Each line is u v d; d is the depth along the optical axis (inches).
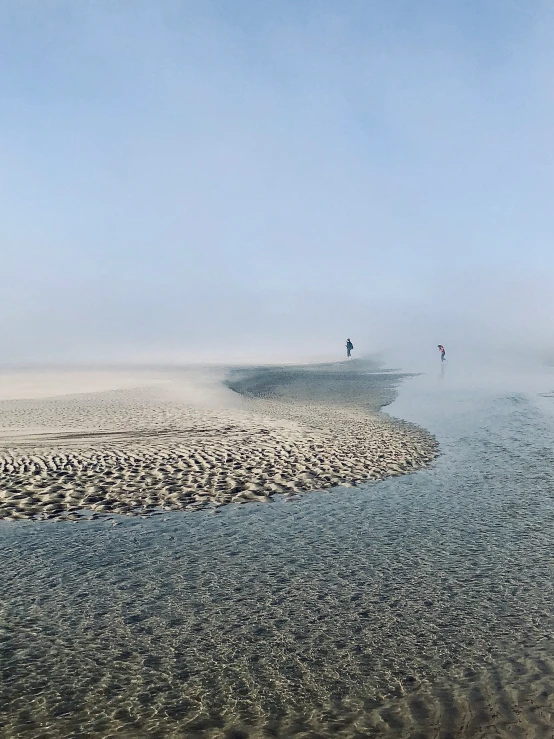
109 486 690.2
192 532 561.0
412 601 418.3
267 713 305.6
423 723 295.4
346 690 322.3
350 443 924.0
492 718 297.3
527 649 355.3
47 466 764.6
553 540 526.3
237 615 402.9
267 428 1034.7
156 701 315.6
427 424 1146.0
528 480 724.7
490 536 539.8
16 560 497.4
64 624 392.5
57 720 301.0
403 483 717.9
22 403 1381.6
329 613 403.5
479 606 408.8
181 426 1048.2
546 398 1588.3
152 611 409.1
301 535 551.2
